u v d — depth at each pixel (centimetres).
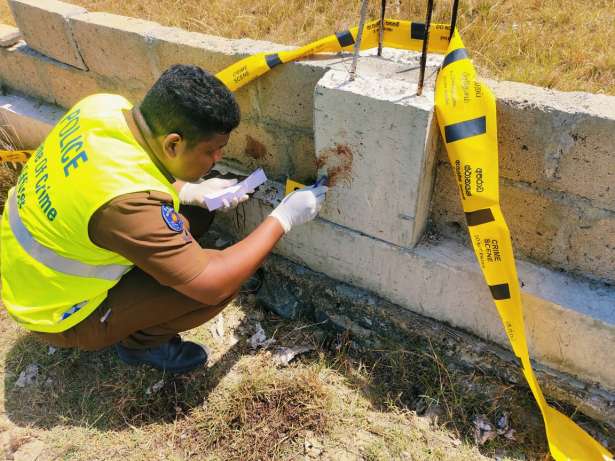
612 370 177
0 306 245
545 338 184
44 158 164
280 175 232
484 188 161
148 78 245
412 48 193
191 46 216
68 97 293
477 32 265
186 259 159
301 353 221
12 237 171
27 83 307
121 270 171
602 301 171
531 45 254
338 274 227
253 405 200
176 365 205
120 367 219
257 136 224
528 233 179
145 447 193
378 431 193
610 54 237
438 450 187
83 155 151
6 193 304
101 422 202
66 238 157
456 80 162
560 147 154
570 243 172
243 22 303
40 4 262
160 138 150
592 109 146
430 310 208
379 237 200
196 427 197
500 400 197
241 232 255
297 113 204
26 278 172
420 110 156
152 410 204
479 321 197
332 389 208
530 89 162
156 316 182
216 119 144
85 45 254
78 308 175
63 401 210
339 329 230
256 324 232
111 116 156
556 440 178
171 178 165
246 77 200
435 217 199
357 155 180
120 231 149
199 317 191
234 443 192
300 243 229
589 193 158
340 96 168
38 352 226
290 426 194
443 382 204
